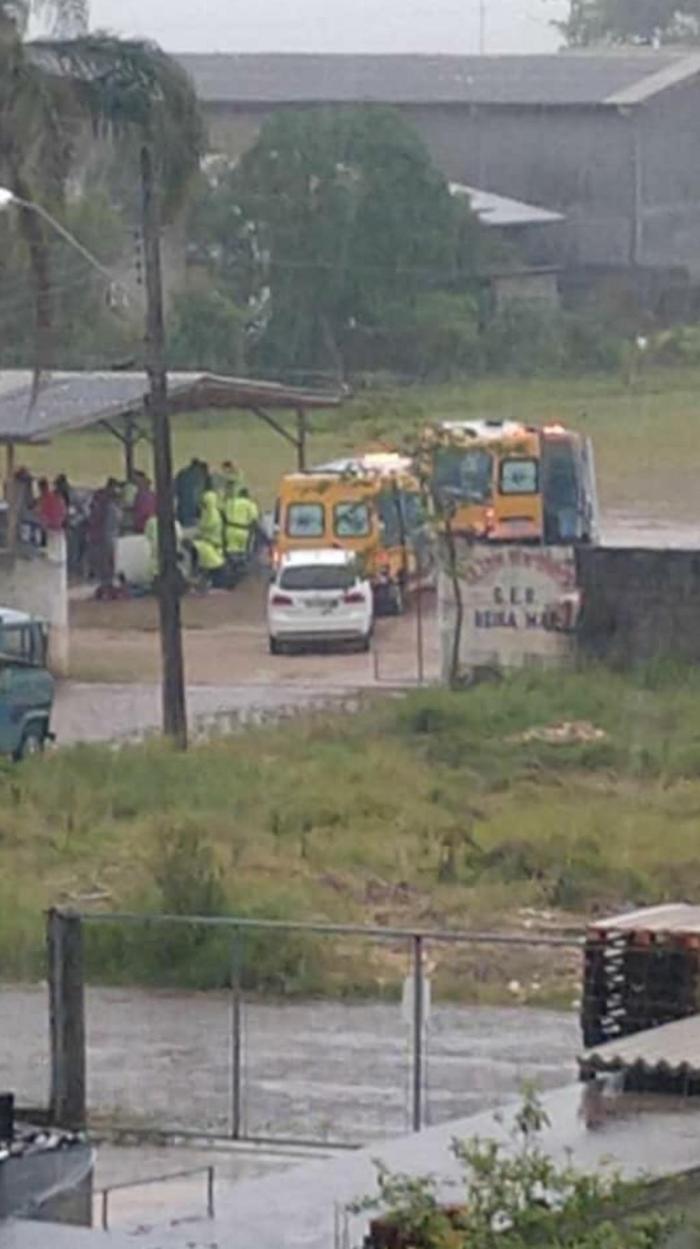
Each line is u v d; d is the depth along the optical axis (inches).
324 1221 755.4
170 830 1844.2
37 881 1756.9
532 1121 798.5
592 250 5492.1
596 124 5506.9
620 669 2596.0
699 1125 818.8
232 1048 1354.6
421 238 4857.3
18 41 2576.3
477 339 4913.9
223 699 2605.8
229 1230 750.5
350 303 4793.3
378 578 3125.0
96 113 2618.1
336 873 1800.0
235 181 4766.2
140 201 2672.2
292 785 2090.3
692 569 2591.0
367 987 1526.8
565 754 2220.7
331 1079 1348.4
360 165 4817.9
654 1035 887.7
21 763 2165.4
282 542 3132.4
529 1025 1446.9
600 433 4522.6
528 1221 690.2
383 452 3484.3
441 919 1675.7
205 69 5629.9
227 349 4576.8
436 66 5708.7
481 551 2645.2
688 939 936.3
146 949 1560.0
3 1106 818.2
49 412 3142.2
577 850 1845.5
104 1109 1288.1
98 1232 729.6
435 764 2204.7
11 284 3641.7
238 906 1619.1
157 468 2351.1
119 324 3809.1
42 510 2800.2
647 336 5231.3
